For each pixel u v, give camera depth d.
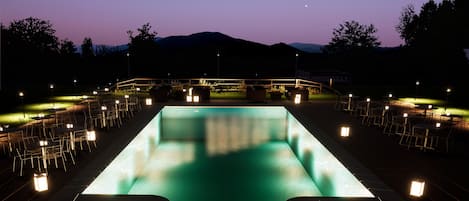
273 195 7.50
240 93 19.11
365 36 46.22
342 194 6.38
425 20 35.53
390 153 7.54
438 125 7.93
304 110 13.02
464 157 7.32
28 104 14.90
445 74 28.31
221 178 8.40
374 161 6.96
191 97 14.67
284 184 8.16
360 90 21.12
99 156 6.71
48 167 6.39
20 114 12.52
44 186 5.08
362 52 46.16
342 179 6.41
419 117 9.56
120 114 11.64
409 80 32.91
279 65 47.72
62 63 36.00
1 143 8.30
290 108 13.33
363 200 3.84
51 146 6.27
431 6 35.12
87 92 18.83
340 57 47.50
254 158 10.20
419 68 32.28
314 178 8.39
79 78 33.69
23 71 32.94
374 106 13.82
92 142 8.08
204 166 9.36
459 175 6.26
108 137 8.52
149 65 37.94
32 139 8.77
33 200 5.03
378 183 5.55
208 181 8.21
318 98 16.80
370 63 40.53
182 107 13.70
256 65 47.53
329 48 49.00
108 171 6.18
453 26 27.38
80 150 7.43
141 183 8.09
